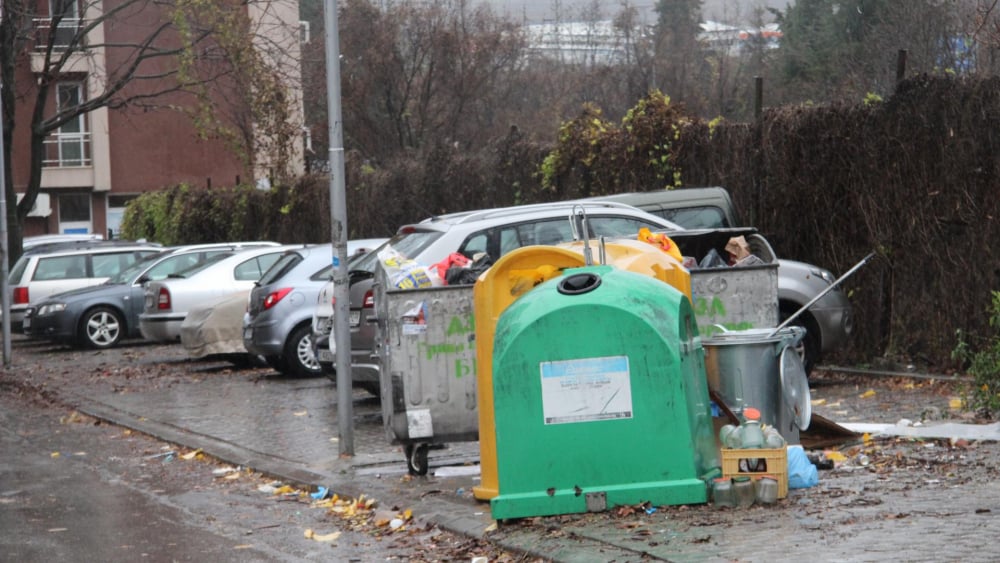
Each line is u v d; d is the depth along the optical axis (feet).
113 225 173.58
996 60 65.41
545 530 25.57
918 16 101.04
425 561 25.48
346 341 38.19
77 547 28.68
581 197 69.26
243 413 50.75
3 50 104.99
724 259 38.96
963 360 44.16
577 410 26.27
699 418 26.99
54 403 60.59
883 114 51.24
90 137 169.68
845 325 48.06
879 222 51.52
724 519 25.08
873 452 32.17
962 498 25.99
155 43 164.96
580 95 161.89
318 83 135.64
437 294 33.14
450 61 154.81
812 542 22.74
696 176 61.26
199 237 127.65
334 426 45.24
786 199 56.39
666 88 156.04
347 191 97.60
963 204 48.11
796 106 56.75
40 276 96.99
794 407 30.73
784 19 150.71
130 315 87.86
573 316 26.23
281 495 34.42
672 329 26.30
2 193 78.38
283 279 61.57
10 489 37.22
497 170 77.92
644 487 26.22
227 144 116.98
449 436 33.14
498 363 26.50
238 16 113.29
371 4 155.22
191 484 37.11
